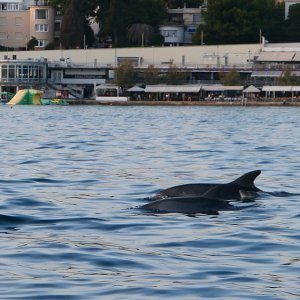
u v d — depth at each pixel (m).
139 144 148.38
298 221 64.44
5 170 99.56
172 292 45.25
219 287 46.09
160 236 58.62
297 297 44.25
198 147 141.38
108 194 79.62
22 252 53.62
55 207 71.31
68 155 122.75
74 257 52.44
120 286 46.31
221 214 66.38
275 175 95.88
